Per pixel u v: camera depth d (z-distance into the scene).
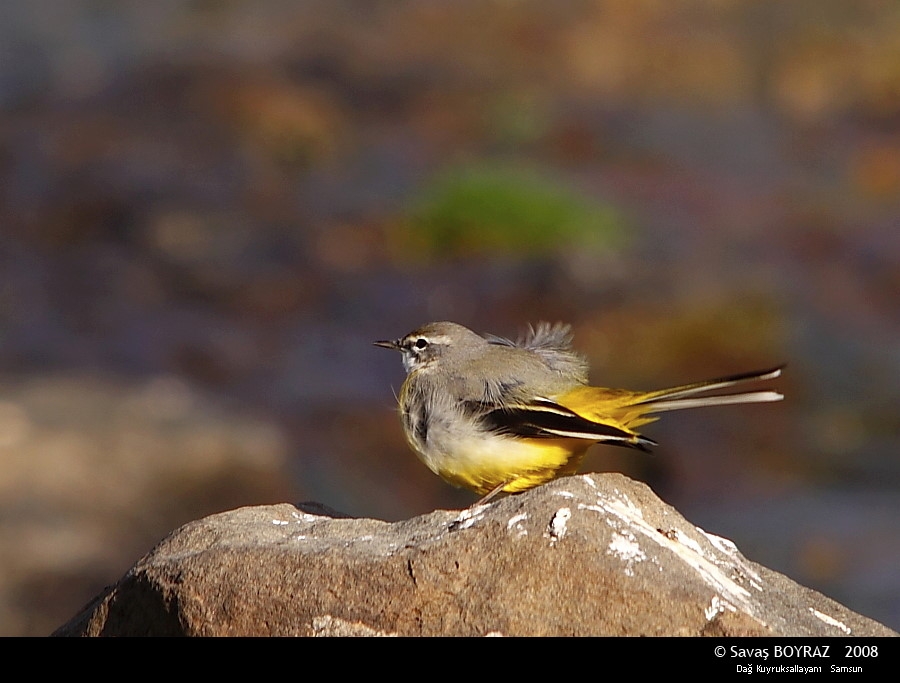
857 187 28.97
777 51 36.78
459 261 24.58
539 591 6.00
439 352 8.36
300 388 19.62
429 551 6.18
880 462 18.06
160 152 29.22
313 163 29.38
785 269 24.41
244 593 6.26
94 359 20.16
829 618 6.50
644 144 31.28
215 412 17.53
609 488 6.62
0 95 32.22
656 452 17.86
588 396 7.91
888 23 38.19
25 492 14.02
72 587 12.57
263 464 15.97
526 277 23.78
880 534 15.77
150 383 18.89
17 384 18.00
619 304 22.62
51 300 22.30
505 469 7.87
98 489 14.40
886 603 13.98
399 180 28.52
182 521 14.38
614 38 37.41
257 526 6.92
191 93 32.56
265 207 26.77
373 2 40.41
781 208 27.58
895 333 21.92
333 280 23.83
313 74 34.28
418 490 16.67
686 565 6.16
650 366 20.70
